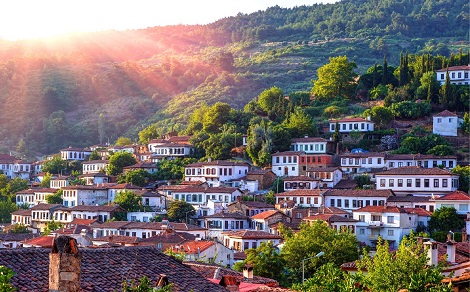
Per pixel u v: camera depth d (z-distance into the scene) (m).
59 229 167.12
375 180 199.62
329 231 119.69
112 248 43.75
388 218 161.62
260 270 108.56
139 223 171.88
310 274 112.62
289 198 194.25
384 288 60.44
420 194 187.88
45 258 40.34
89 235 168.38
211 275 63.81
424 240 79.94
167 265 43.91
